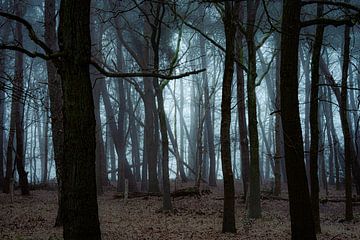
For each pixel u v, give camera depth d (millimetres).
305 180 8641
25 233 12523
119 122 30047
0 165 29672
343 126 16094
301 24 9109
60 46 6402
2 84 10750
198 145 26875
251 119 16453
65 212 6223
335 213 19031
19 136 23906
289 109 8695
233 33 13727
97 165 26656
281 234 12898
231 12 14055
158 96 18297
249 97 16469
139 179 40406
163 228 13961
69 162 6191
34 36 6023
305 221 8539
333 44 34906
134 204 21031
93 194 6273
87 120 6250
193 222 15414
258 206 16359
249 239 12062
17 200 21266
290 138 8633
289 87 8727
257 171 16453
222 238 12172
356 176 23281
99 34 32125
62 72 6352
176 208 19328
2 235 12102
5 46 5836
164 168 18344
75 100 6215
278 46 27938
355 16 9109
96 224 6262
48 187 29812
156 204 21016
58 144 14047
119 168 29141
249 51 16547
